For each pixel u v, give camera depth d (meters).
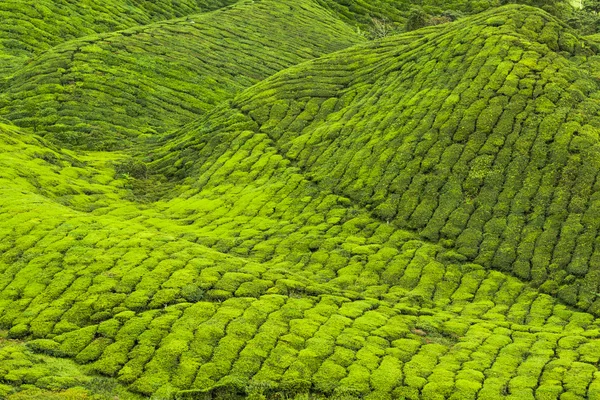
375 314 74.75
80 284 75.75
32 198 98.19
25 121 150.50
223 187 117.00
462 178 99.56
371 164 109.06
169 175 128.25
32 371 59.84
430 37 141.12
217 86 182.62
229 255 87.19
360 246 92.25
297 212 103.94
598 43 129.12
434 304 80.62
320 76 146.25
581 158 96.56
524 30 125.75
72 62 175.25
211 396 59.47
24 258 81.31
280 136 129.38
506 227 90.94
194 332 67.69
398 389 60.28
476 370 63.47
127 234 88.94
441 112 111.44
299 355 64.88
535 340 70.12
